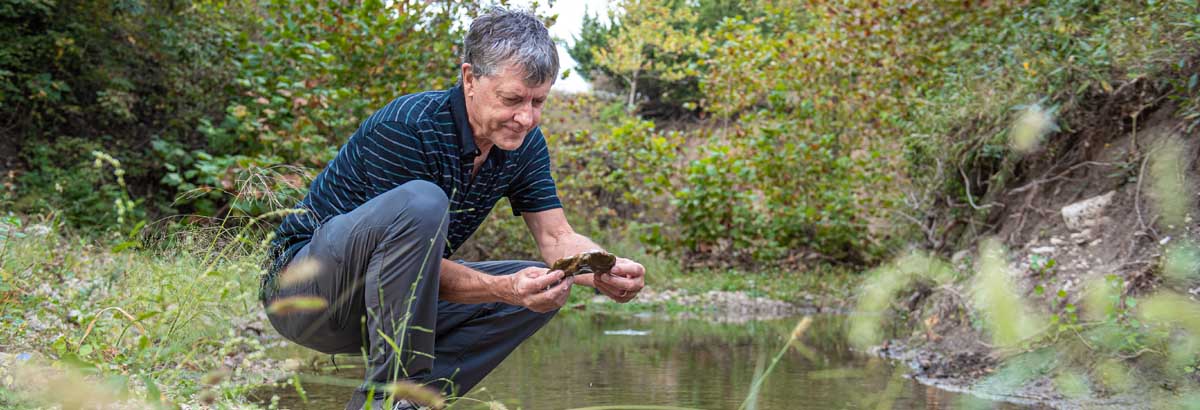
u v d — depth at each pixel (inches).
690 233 404.8
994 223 217.2
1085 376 121.6
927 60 342.6
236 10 416.5
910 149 267.3
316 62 288.5
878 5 344.8
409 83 302.0
